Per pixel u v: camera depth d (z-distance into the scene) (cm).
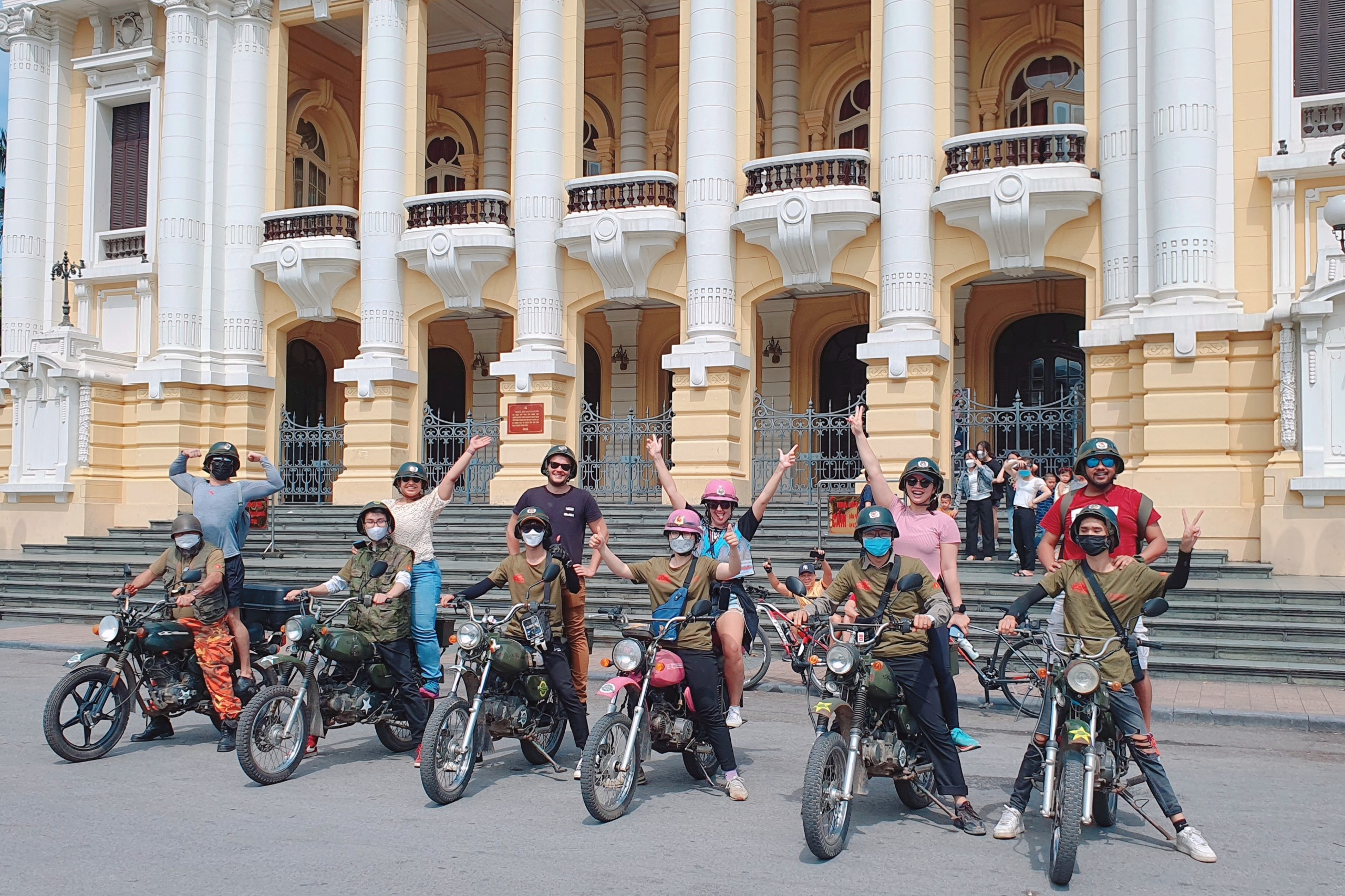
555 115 2128
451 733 753
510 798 749
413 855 624
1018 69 2339
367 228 2242
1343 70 1655
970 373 2291
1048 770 611
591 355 2714
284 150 2420
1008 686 1084
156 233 2416
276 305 2391
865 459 823
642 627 763
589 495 909
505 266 2195
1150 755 648
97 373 2322
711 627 745
